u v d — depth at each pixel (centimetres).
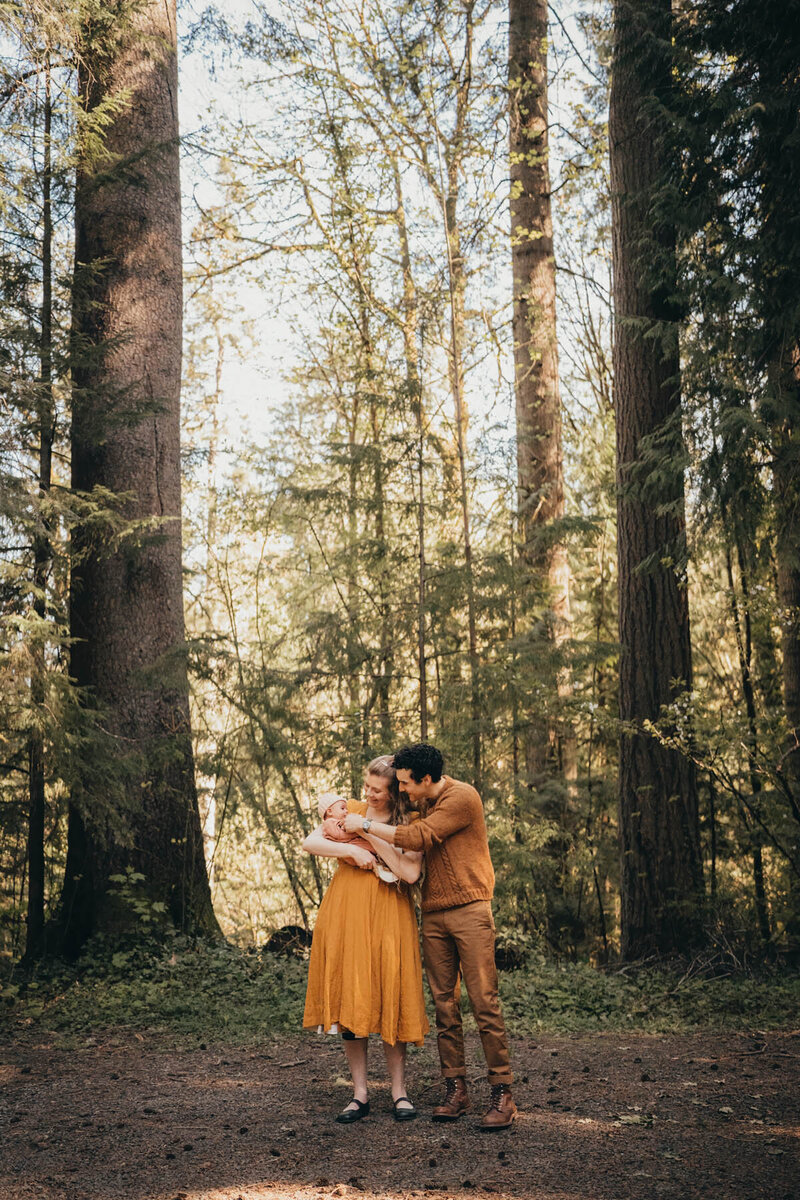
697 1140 425
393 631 959
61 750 782
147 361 1005
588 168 1514
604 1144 420
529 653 963
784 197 869
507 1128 441
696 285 896
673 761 944
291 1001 714
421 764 463
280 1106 481
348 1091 507
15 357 823
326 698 1117
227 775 918
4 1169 396
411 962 460
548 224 1384
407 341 1238
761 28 866
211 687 995
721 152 902
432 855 464
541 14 1375
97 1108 481
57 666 872
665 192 905
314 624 951
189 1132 442
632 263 986
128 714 949
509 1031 651
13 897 954
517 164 1384
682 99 912
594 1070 546
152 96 1030
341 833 462
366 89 1384
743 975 838
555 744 1262
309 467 1078
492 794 957
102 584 967
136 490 984
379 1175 386
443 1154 409
